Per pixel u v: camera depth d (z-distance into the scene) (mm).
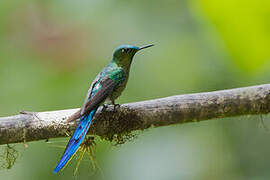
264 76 10578
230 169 11586
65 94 11445
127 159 11039
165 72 12352
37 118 7270
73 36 12055
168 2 13031
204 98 7238
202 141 11852
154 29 12875
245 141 11992
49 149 10516
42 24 12172
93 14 12695
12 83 11641
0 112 11133
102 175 10688
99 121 7453
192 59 12336
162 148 11445
